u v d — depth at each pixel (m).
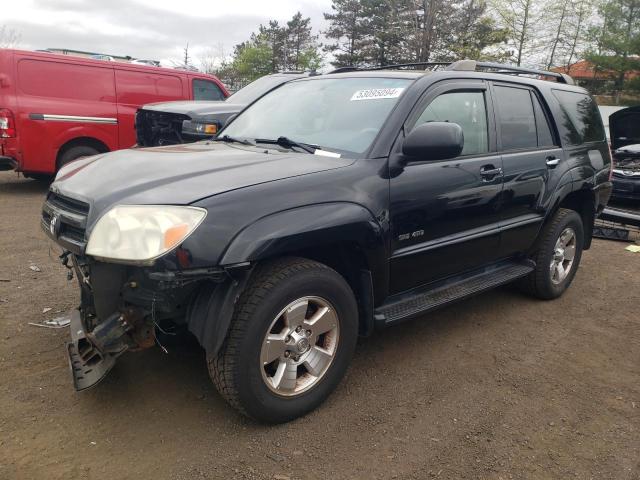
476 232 3.75
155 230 2.35
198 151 3.32
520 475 2.53
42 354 3.38
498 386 3.30
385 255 3.08
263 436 2.71
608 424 2.96
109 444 2.60
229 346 2.53
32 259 5.28
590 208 5.09
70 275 3.10
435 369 3.47
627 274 5.76
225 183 2.60
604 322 4.39
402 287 3.38
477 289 3.83
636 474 2.56
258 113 4.08
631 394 3.28
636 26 30.62
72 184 2.89
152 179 2.66
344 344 2.98
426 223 3.32
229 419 2.83
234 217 2.46
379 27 42.09
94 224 2.50
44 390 3.00
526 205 4.19
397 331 4.03
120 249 2.38
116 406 2.90
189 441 2.65
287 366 2.76
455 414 2.98
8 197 8.51
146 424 2.76
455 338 3.95
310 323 2.80
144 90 9.53
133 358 3.39
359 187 2.93
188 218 2.38
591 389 3.32
